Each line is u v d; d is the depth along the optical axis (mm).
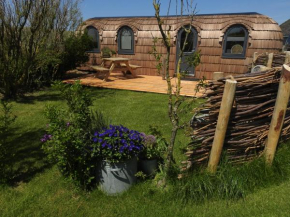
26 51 7176
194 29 9961
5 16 6426
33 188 2896
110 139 2605
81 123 2807
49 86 8602
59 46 9367
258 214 2469
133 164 2799
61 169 2838
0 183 2932
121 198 2723
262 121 2934
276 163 3025
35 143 4051
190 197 2646
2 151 3018
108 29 11633
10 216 2480
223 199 2670
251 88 2730
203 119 3244
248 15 9602
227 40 9602
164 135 4375
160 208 2566
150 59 10984
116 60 9438
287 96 2748
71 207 2602
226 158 2879
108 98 7055
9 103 6555
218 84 2648
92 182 2902
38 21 6707
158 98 7027
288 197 2680
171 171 2869
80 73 11938
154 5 2211
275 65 6160
